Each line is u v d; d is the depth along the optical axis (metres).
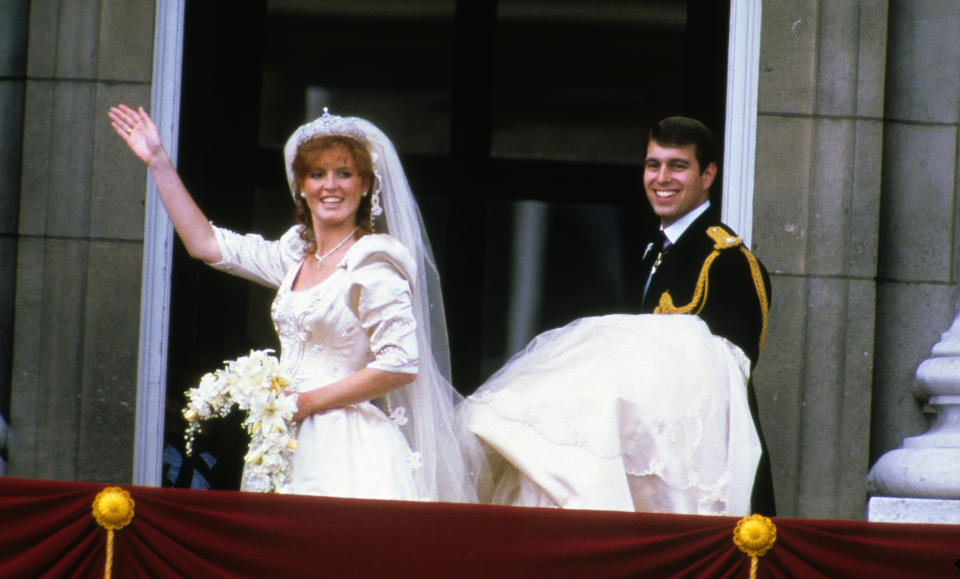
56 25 24.19
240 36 27.23
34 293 23.97
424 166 27.89
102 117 24.11
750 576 16.20
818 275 24.44
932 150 25.23
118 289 23.95
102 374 23.88
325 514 16.11
